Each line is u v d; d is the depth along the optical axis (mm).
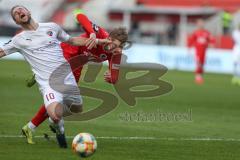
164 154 28062
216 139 33594
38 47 28297
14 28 114188
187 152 28812
